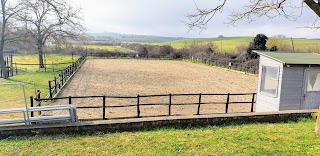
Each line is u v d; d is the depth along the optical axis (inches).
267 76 481.7
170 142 263.3
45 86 790.5
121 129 302.4
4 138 269.7
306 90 454.0
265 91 486.9
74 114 306.2
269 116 360.5
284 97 444.5
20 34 1120.8
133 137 277.7
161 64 1788.9
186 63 1931.6
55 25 1493.6
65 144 254.5
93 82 893.2
